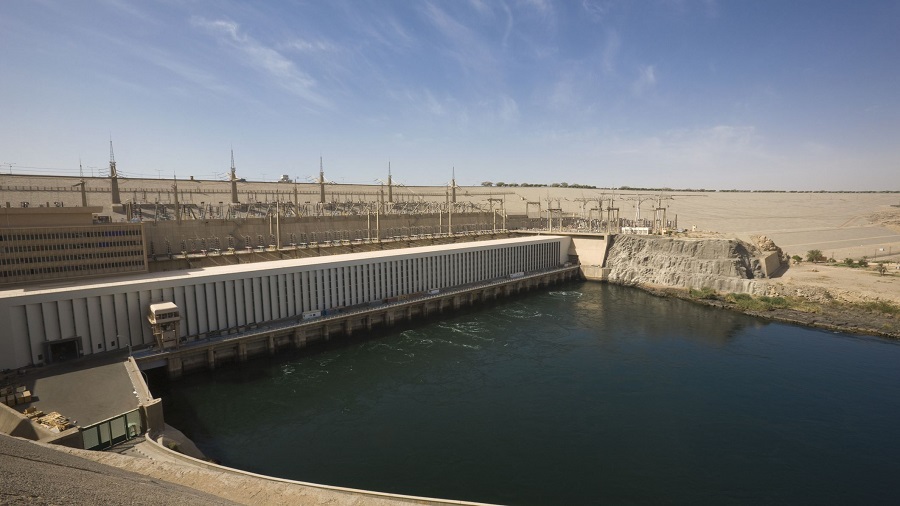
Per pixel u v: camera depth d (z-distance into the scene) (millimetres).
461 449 57438
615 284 165375
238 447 58125
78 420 52469
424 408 68500
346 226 166250
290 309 97188
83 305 72938
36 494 15383
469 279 137500
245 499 34656
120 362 70875
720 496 49000
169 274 87812
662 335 103125
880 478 52094
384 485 50125
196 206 153250
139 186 173750
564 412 67062
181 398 72312
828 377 79062
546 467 53750
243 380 79062
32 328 68375
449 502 35031
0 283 75000
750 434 61031
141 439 51562
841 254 190375
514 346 96312
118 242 86062
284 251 135125
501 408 68312
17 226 79875
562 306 131750
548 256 170125
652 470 53375
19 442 25594
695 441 59375
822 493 49656
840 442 59156
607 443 58875
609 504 47406
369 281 111000
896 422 63875
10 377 64812
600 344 97312
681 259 153500
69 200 136375
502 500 47844
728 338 100750
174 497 21531
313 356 90812
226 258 123938
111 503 16906
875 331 102625
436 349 94750
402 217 186250
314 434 61219
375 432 61625
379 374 81625
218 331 86375
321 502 34812
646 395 72500
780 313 117438
